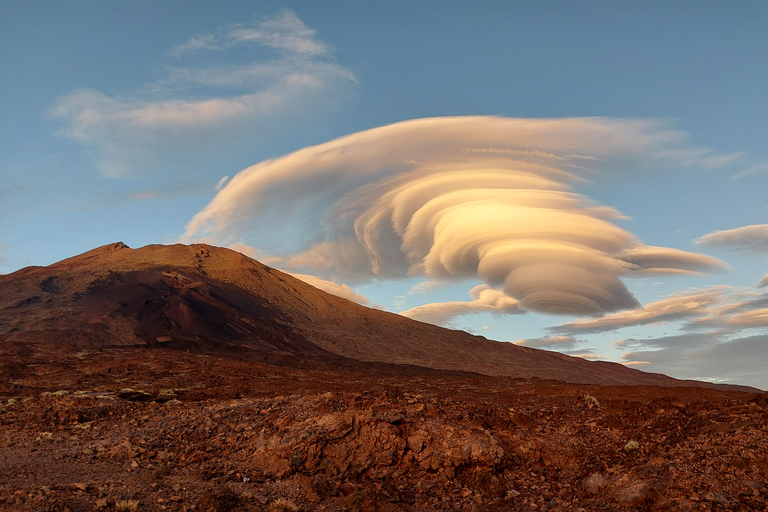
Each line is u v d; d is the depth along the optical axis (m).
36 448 17.70
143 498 12.91
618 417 19.73
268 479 15.27
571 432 19.09
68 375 54.44
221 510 12.54
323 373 72.75
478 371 165.38
